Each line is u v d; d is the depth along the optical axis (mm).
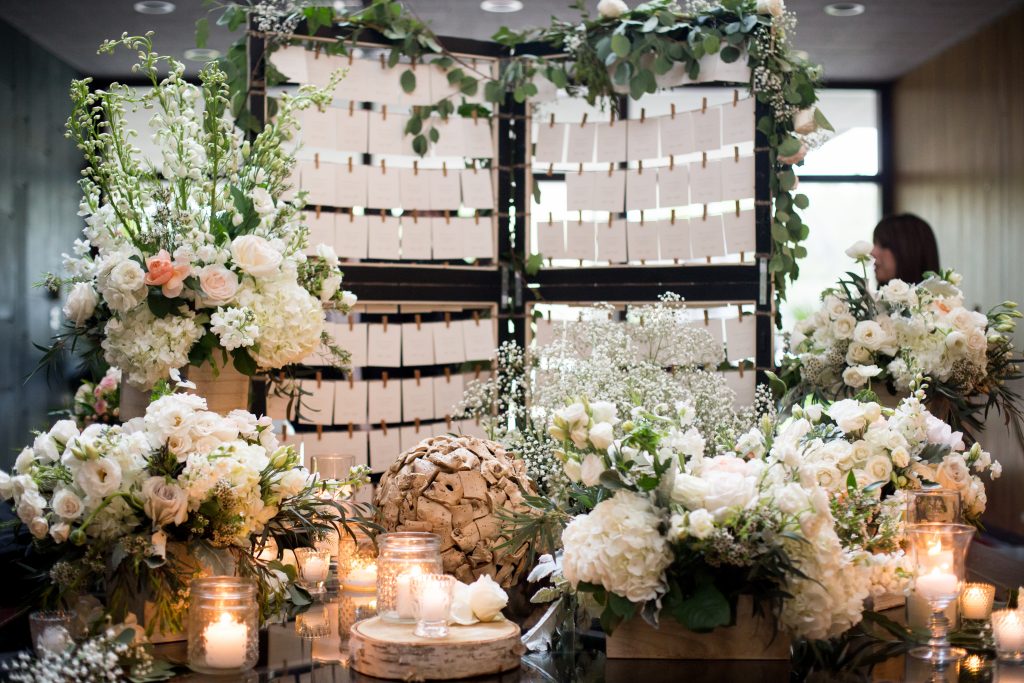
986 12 5770
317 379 3094
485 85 3227
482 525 2092
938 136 6613
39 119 6309
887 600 2023
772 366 3096
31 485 1784
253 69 2998
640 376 2607
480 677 1663
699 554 1687
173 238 2258
